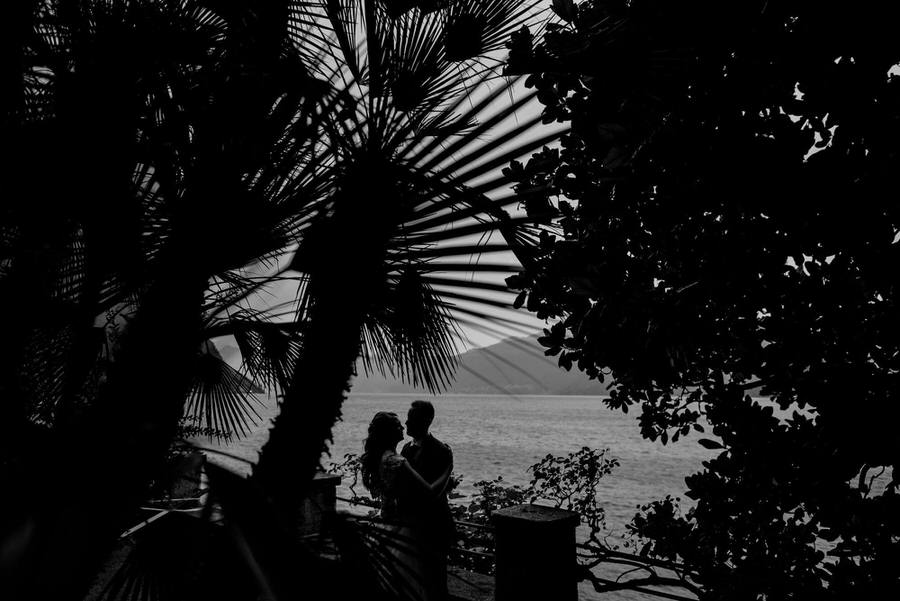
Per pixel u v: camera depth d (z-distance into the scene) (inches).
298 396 50.9
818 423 84.0
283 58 53.5
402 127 58.2
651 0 72.1
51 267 50.1
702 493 98.1
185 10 54.5
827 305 82.3
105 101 50.3
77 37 51.4
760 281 84.5
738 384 98.2
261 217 51.6
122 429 37.6
